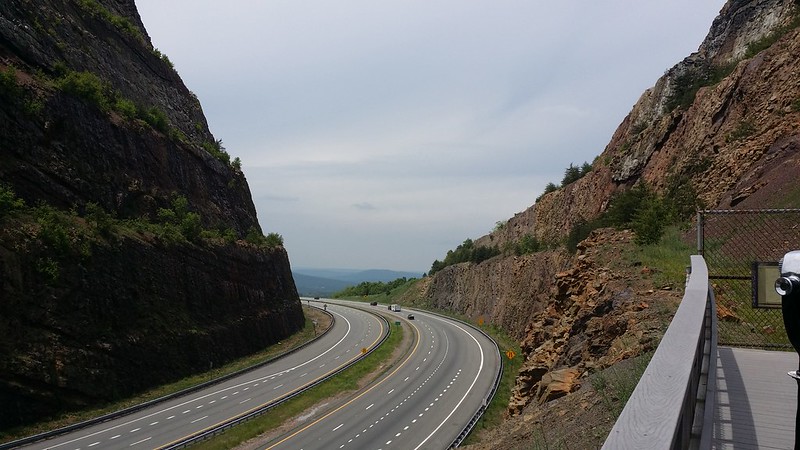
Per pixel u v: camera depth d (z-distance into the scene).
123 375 35.06
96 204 39.53
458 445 28.33
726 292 13.50
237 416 32.75
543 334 25.05
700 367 4.91
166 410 33.97
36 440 27.14
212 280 49.50
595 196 52.62
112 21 60.22
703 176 30.53
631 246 21.92
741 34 47.88
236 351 49.19
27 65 40.44
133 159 47.50
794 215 17.53
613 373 12.14
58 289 32.72
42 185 36.69
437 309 101.12
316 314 89.38
